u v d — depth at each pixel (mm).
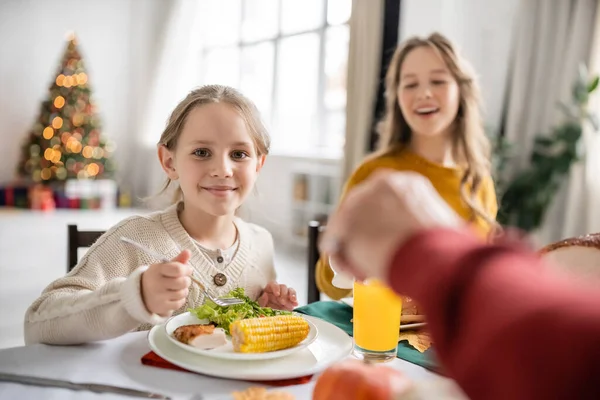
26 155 6711
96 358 779
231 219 1232
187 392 680
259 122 1170
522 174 3330
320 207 4848
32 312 912
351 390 511
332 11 5129
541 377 245
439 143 1779
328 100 5207
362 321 825
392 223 339
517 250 315
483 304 281
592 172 3203
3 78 6953
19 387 670
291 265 4246
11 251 4305
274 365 763
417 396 436
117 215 6422
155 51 7270
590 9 3268
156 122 7352
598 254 811
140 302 769
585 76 3035
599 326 243
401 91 1729
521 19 3539
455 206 1706
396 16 3783
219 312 904
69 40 6754
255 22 6266
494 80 3723
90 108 6773
